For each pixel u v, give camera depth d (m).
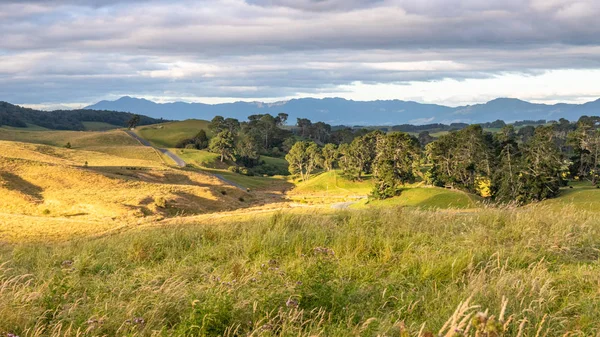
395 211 12.96
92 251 11.09
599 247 8.95
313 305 6.22
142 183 93.69
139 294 6.86
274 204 94.25
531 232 9.76
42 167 90.94
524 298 5.96
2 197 75.06
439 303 6.09
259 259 8.87
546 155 72.62
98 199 76.38
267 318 5.66
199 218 51.78
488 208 13.12
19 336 5.41
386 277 7.57
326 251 8.71
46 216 68.81
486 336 3.85
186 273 8.34
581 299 6.02
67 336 5.38
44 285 7.41
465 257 7.90
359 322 5.50
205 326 5.48
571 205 12.84
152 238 11.66
